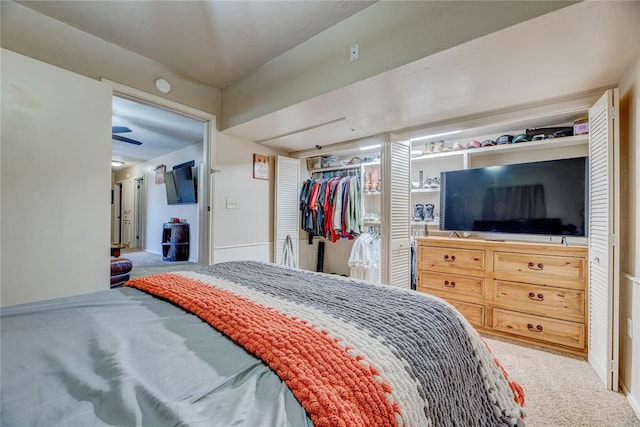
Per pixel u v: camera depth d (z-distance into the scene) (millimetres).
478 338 1085
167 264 4680
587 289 2033
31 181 1646
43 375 616
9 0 1696
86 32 1977
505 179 2562
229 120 2756
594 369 1866
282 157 3527
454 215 2828
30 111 1645
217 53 2234
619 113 1742
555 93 1958
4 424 467
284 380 607
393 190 2836
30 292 1636
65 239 1770
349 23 1835
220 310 924
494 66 1612
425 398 694
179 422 469
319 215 3766
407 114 2377
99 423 478
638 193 1500
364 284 1320
